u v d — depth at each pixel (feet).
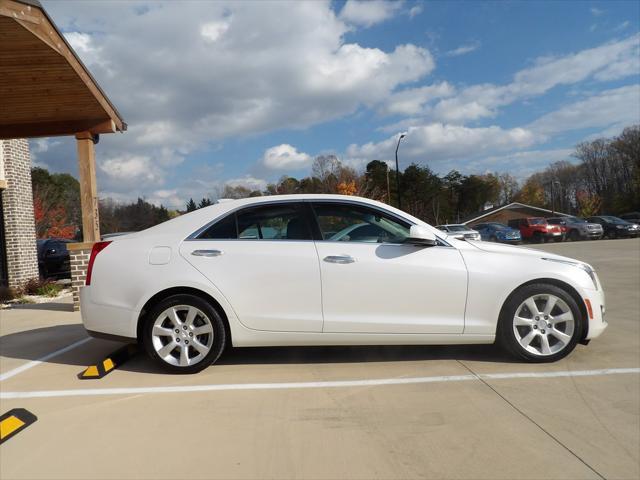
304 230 14.80
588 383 12.96
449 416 11.05
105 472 8.90
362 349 16.72
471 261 14.52
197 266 14.23
